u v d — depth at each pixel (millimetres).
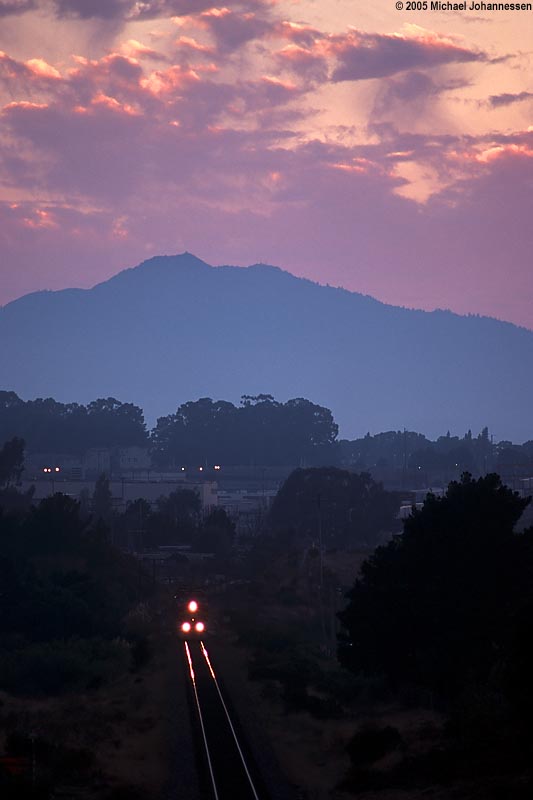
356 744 141000
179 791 122500
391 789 123500
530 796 108750
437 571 199250
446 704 192750
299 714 185625
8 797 117688
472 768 125500
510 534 199875
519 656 134625
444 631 195625
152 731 170125
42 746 140625
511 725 138375
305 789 123438
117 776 134250
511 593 194375
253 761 135875
